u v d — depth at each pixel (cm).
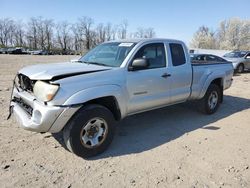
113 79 423
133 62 447
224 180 354
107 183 340
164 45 524
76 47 9656
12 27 9638
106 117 415
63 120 375
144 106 483
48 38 9525
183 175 364
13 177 345
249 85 1175
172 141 481
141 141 478
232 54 1820
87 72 410
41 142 455
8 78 1262
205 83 611
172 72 525
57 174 356
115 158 409
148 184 340
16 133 490
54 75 375
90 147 404
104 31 9512
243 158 419
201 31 8481
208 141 486
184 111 683
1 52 6694
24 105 425
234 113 683
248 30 7788
